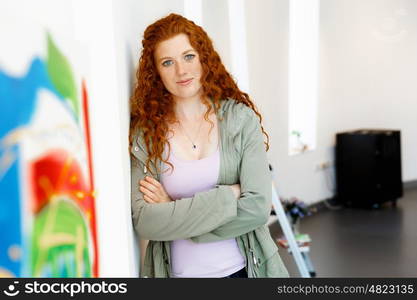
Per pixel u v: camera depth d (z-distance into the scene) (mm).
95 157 1101
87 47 1060
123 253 1309
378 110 6629
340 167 6109
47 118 740
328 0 5824
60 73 825
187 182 1485
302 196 5777
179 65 1476
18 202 630
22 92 653
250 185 1484
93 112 1109
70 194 845
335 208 6062
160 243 1547
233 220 1442
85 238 942
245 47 4340
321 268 3914
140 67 1546
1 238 591
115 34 1288
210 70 1543
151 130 1485
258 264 1553
